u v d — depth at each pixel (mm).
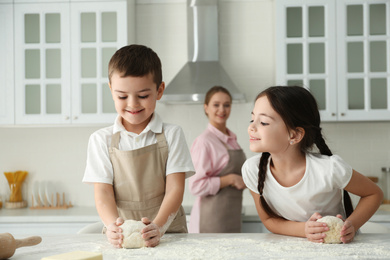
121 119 1513
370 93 3074
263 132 1272
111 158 1463
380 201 1391
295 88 1333
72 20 3156
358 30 3088
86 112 3156
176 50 3508
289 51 3105
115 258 1016
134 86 1298
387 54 3074
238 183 2572
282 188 1364
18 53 3172
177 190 1414
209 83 3141
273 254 1031
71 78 3154
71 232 2922
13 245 1001
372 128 3389
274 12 3277
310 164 1344
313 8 3096
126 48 1379
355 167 3381
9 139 3512
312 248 1104
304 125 1295
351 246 1131
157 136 1488
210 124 2721
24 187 3486
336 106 3068
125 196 1466
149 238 1150
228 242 1188
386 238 1245
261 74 3455
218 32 3367
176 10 3518
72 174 3486
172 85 3139
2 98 3166
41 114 3154
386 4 3078
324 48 3090
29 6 3168
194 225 2674
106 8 3145
